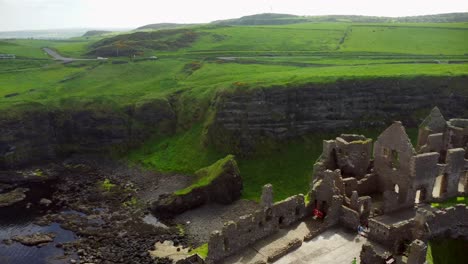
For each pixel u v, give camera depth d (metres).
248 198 105.56
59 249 84.44
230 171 105.75
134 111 146.50
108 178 123.00
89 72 182.88
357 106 130.38
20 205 105.94
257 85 130.50
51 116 141.75
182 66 186.88
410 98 129.75
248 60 189.12
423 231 49.72
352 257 50.44
